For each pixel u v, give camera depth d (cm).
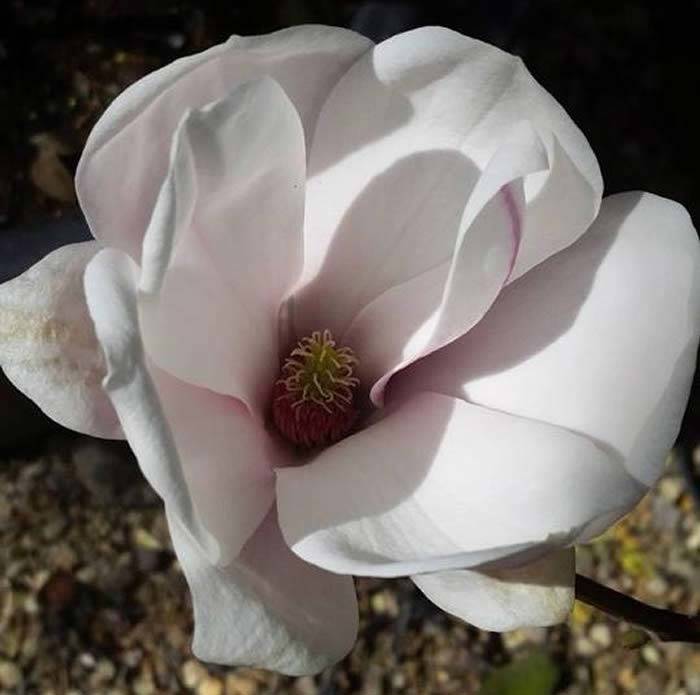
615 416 22
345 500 22
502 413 22
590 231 23
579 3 58
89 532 45
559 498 20
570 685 44
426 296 23
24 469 45
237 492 22
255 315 24
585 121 55
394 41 22
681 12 57
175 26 46
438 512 21
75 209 43
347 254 24
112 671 43
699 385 46
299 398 25
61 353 21
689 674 43
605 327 23
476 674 44
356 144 23
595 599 25
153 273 19
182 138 19
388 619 44
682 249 22
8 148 45
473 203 20
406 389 24
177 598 44
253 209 22
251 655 20
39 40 46
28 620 44
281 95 20
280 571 21
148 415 18
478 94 22
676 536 46
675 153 54
